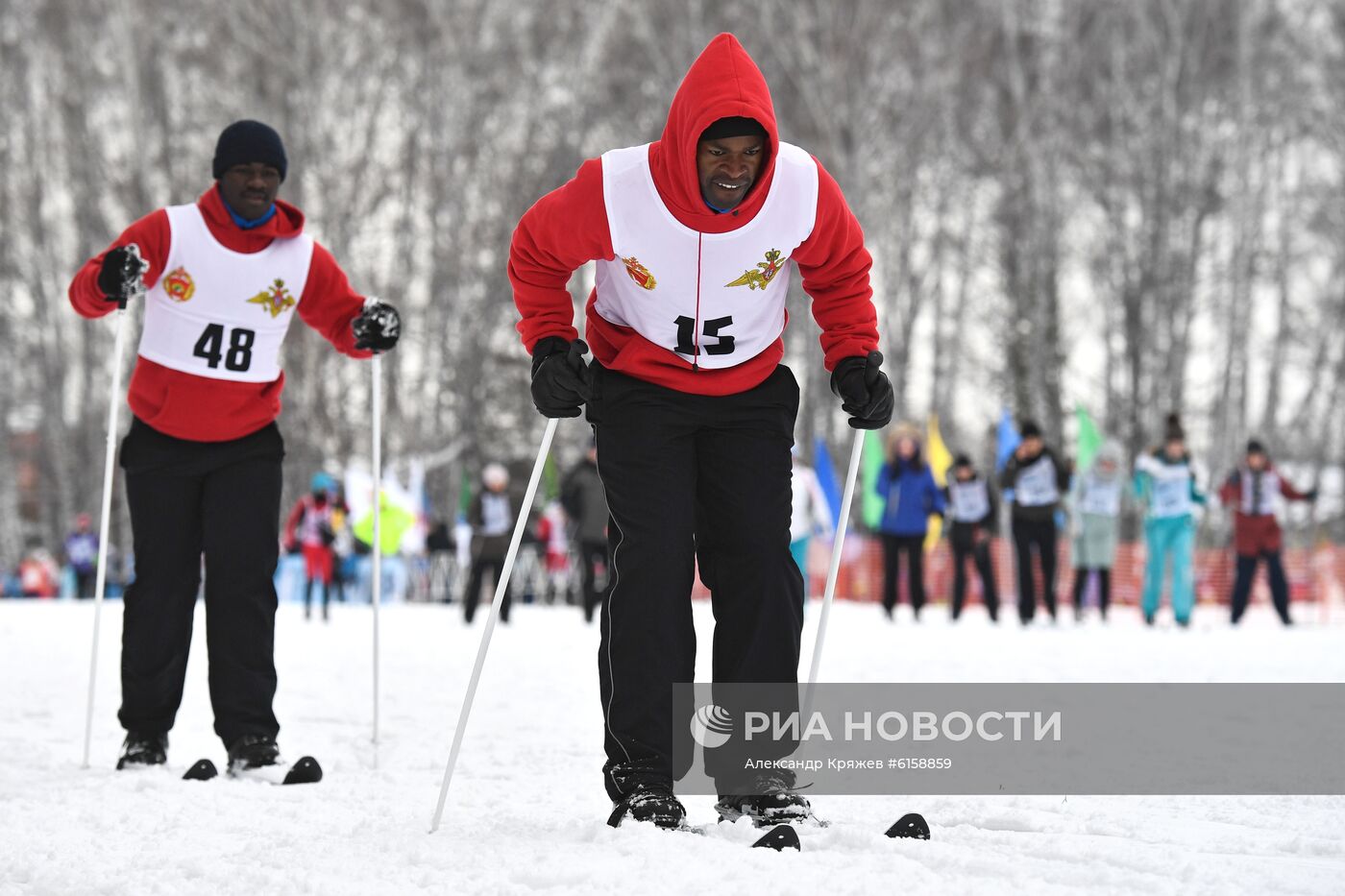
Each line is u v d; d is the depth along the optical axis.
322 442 76.62
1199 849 8.80
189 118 85.75
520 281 9.84
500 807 10.48
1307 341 93.81
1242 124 84.00
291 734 15.40
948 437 94.31
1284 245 90.56
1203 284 88.44
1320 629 36.25
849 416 9.95
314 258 13.49
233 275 13.03
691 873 7.63
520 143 84.50
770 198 9.24
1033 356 85.06
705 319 9.48
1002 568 53.66
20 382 99.94
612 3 84.38
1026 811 10.01
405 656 25.03
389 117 85.00
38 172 91.06
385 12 82.81
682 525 9.49
